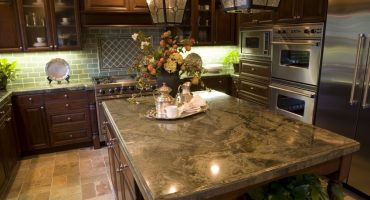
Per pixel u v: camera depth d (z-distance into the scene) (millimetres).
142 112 2127
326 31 2721
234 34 4633
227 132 1667
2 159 2686
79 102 3607
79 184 2850
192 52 4645
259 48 3924
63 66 3842
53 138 3592
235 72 4727
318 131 1672
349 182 2676
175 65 2057
